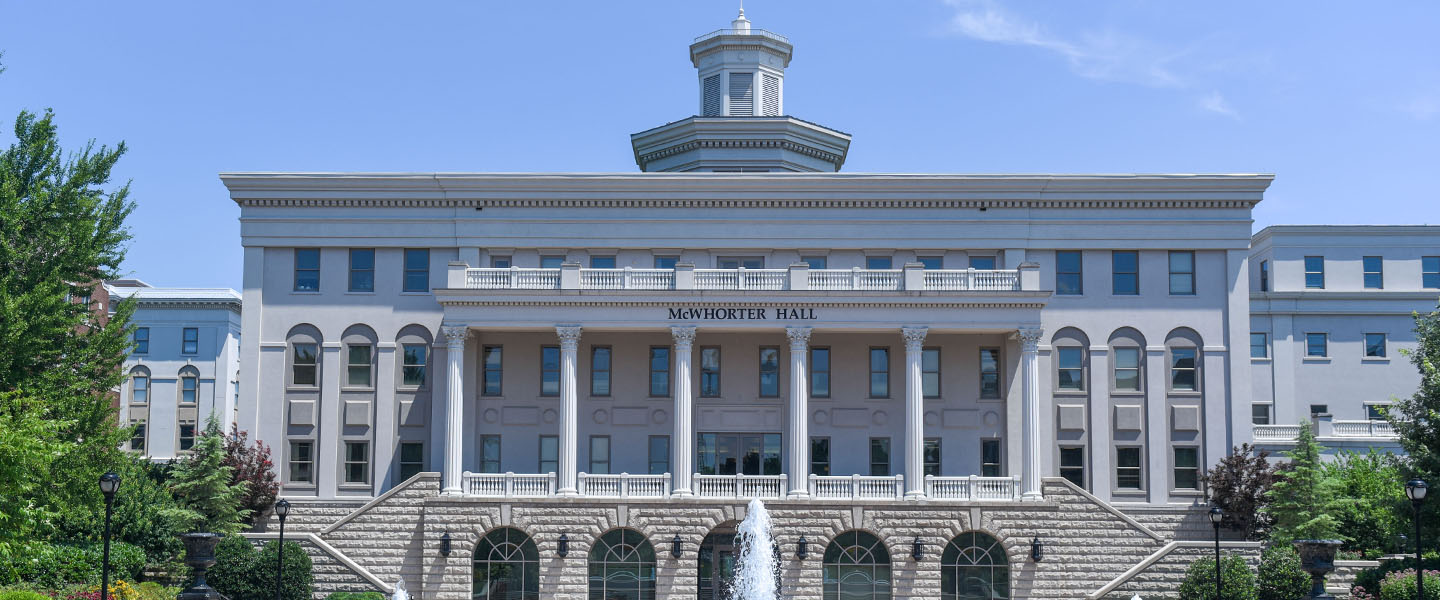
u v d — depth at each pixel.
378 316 60.75
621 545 54.22
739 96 70.00
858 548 54.25
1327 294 83.50
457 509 54.22
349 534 55.03
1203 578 50.22
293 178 60.88
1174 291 61.00
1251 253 88.81
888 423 59.34
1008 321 56.41
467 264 58.03
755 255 61.12
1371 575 49.91
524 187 60.81
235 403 106.06
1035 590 53.72
